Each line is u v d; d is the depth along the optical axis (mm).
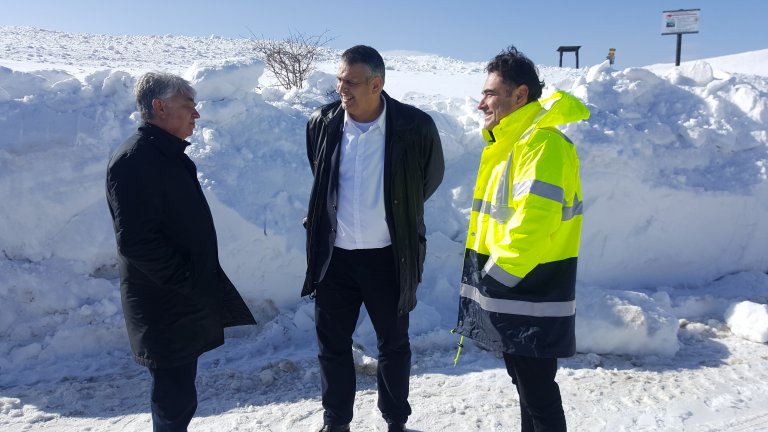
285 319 4891
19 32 24078
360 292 3404
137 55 20078
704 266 5844
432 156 3357
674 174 5789
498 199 2740
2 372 4293
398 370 3395
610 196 5551
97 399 3951
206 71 5637
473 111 6473
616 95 6324
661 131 5969
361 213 3232
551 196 2549
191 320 2930
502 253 2596
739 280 5699
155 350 2879
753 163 6047
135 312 2879
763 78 7727
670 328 4520
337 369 3396
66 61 16656
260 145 5500
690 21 18312
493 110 2783
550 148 2600
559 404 2838
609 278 5598
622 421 3637
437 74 16000
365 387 4074
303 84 8844
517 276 2598
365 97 3109
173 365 2914
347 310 3398
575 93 6430
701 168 5965
